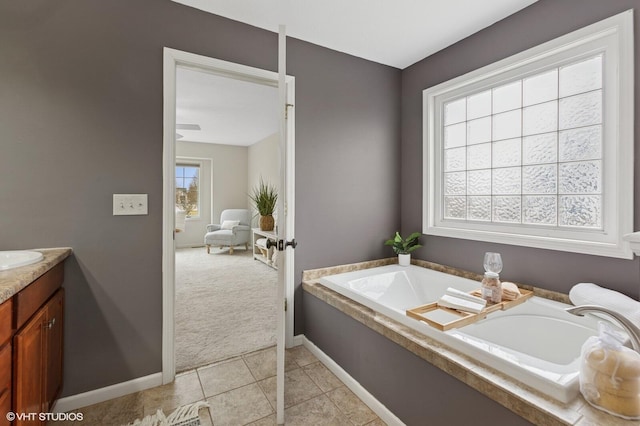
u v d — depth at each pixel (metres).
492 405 1.11
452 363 1.25
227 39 2.06
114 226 1.75
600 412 0.95
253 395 1.79
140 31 1.79
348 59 2.61
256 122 5.02
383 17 2.09
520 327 1.78
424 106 2.69
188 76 3.17
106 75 1.71
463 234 2.39
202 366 2.08
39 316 1.27
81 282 1.68
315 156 2.46
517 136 2.14
